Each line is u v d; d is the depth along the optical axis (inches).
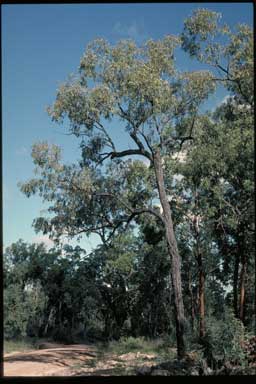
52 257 1502.2
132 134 871.7
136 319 1453.0
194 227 1151.0
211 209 1051.9
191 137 947.3
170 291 1397.6
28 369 699.4
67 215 960.9
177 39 866.8
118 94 842.2
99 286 1477.6
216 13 876.6
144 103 840.9
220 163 972.6
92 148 905.5
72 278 1487.5
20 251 1488.7
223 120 1024.9
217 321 629.3
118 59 841.5
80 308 1519.4
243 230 1046.4
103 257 1446.9
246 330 608.7
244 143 959.6
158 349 925.8
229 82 916.0
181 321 787.4
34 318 1459.2
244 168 987.3
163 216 879.7
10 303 1393.9
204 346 596.1
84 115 848.9
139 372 582.6
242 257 1059.9
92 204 960.9
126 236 1314.0
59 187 925.8
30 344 1270.9
